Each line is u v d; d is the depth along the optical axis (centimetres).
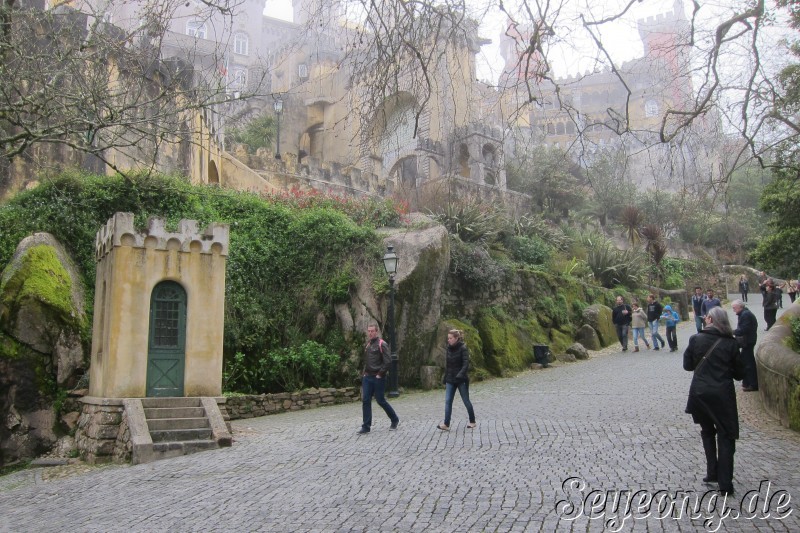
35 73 882
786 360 945
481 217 2253
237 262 1691
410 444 886
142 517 612
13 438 1168
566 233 3077
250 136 4175
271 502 625
